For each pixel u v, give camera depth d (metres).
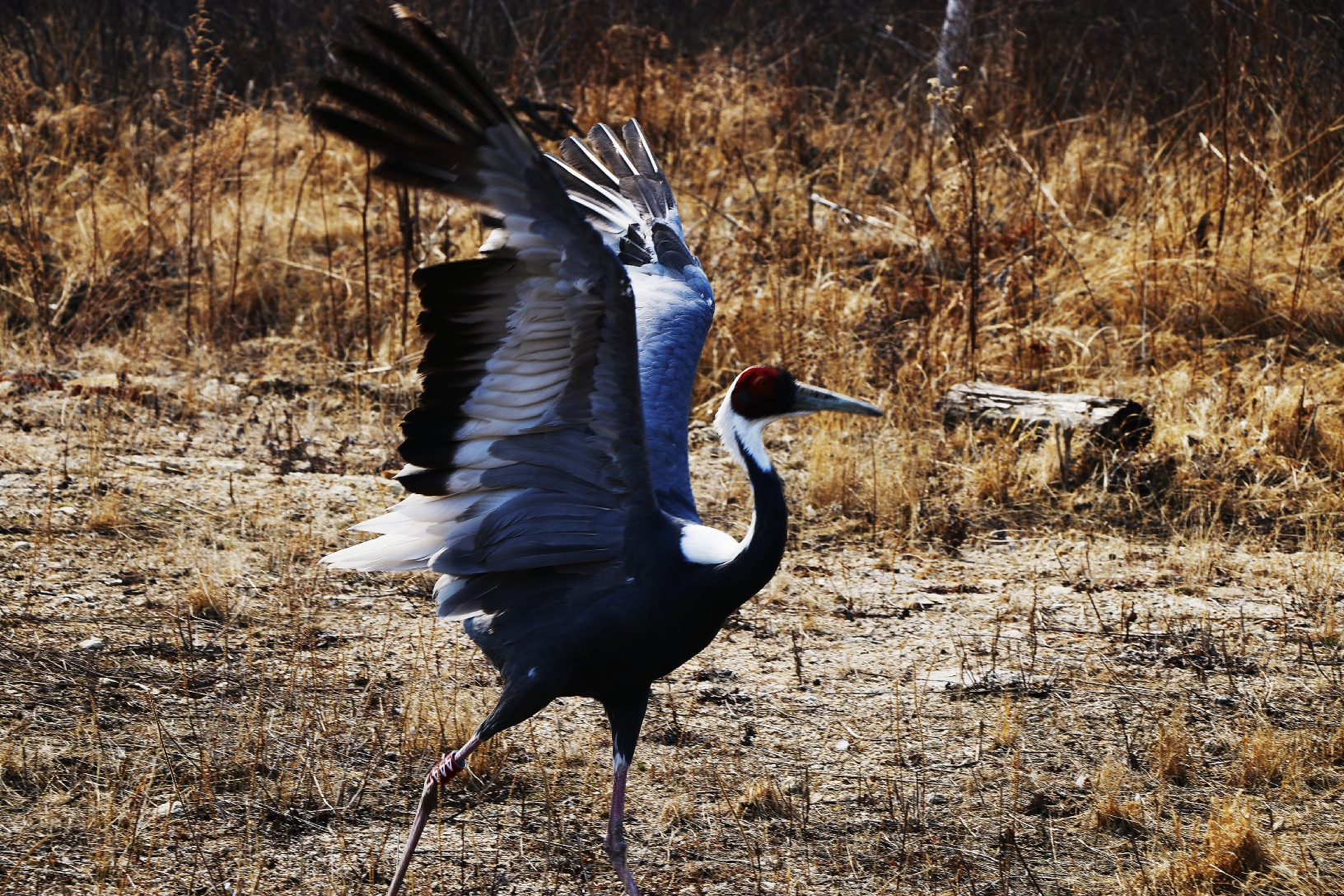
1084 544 12.41
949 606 11.02
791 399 7.20
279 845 7.32
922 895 7.29
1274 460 13.67
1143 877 7.42
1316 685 9.75
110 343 16.47
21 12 25.28
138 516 11.31
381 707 8.73
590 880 7.26
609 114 21.48
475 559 7.28
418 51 5.96
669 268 9.04
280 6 26.00
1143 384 15.40
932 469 13.60
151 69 24.70
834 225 19.22
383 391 15.21
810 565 11.73
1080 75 24.27
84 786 7.54
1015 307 16.88
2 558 10.20
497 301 6.68
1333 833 7.97
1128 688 9.66
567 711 9.16
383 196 19.50
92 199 19.12
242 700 8.63
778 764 8.55
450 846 7.48
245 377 15.59
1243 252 17.52
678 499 7.80
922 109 23.31
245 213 19.14
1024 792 8.33
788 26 26.97
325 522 11.57
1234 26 20.30
